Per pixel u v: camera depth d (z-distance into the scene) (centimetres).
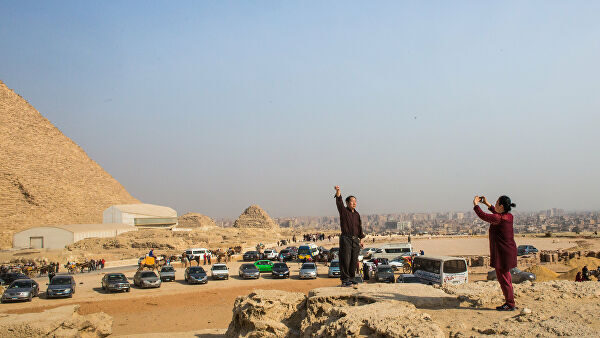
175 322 3081
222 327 2909
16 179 12631
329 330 1068
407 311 1087
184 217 16688
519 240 11256
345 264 1373
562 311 1073
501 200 1105
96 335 1847
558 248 8575
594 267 4925
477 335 936
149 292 4150
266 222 16738
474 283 1429
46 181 13588
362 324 1036
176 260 7294
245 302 1506
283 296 1473
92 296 3925
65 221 13050
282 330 1357
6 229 11231
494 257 1108
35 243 8850
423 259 2753
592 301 1166
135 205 12456
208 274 5550
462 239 13325
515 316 1055
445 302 1208
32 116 15300
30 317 1670
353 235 1362
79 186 14938
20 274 4962
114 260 7350
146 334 2334
